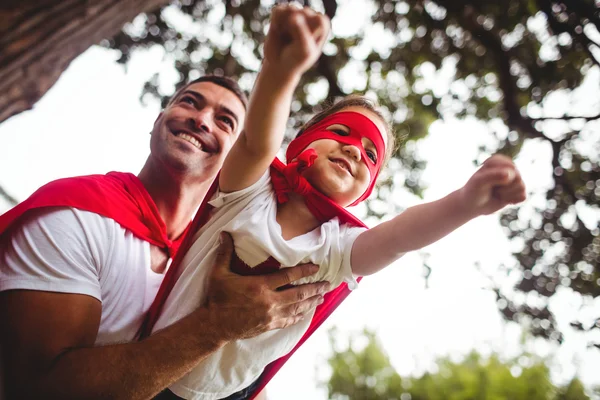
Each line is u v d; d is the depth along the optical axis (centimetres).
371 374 1838
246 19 531
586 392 1519
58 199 179
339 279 169
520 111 486
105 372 149
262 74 128
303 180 167
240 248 162
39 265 165
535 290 507
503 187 129
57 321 160
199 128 224
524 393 1534
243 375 171
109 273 182
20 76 187
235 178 157
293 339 180
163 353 152
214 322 154
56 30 196
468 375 1650
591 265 491
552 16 425
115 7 219
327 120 187
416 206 156
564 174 501
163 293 176
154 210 211
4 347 154
